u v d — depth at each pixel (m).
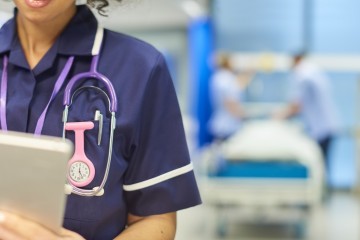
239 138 4.18
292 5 6.34
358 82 5.75
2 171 0.70
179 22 7.52
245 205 3.78
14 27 0.95
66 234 0.77
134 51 0.96
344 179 6.03
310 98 5.02
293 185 3.62
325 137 5.05
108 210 0.89
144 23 7.51
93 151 0.87
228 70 5.19
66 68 0.92
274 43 6.42
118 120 0.89
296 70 5.10
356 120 5.79
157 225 0.95
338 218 4.40
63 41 0.93
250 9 6.46
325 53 6.27
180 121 0.99
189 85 7.53
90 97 0.89
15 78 0.92
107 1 1.04
